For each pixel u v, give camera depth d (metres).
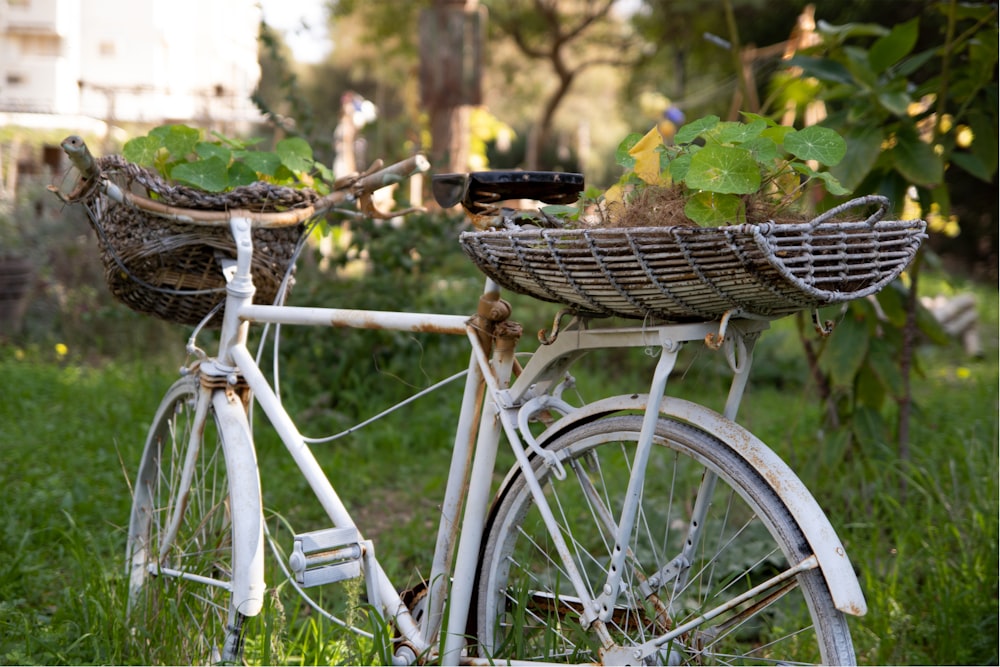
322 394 5.35
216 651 2.60
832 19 8.46
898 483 3.83
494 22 18.86
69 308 7.70
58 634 2.75
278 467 4.51
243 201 2.46
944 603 2.89
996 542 3.12
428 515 4.19
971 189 8.66
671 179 1.82
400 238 5.48
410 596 2.48
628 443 2.23
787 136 1.76
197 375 2.68
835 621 1.85
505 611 2.45
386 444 5.07
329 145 5.48
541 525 3.32
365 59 23.89
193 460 2.67
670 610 2.16
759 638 3.08
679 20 13.98
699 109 11.78
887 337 3.99
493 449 2.30
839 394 4.07
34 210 7.89
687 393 6.55
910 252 1.73
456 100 10.91
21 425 5.09
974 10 3.63
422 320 2.35
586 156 30.17
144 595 2.71
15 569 3.18
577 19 19.86
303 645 2.67
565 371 2.29
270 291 2.67
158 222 2.44
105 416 5.31
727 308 1.83
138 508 2.95
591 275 1.82
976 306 10.16
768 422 5.44
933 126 3.90
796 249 1.59
